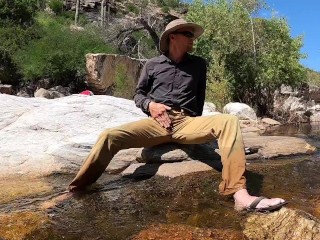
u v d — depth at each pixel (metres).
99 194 3.70
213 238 2.67
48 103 5.90
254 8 17.22
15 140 4.99
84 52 18.09
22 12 20.42
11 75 17.64
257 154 4.91
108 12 33.91
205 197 3.43
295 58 17.08
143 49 23.61
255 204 3.08
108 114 5.57
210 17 17.14
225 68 16.66
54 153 4.80
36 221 3.04
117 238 2.72
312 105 16.58
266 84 16.72
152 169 4.25
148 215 3.11
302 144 5.48
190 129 4.06
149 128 4.13
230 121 3.61
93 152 3.85
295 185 3.75
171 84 4.25
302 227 2.70
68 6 35.62
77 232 2.83
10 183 4.21
